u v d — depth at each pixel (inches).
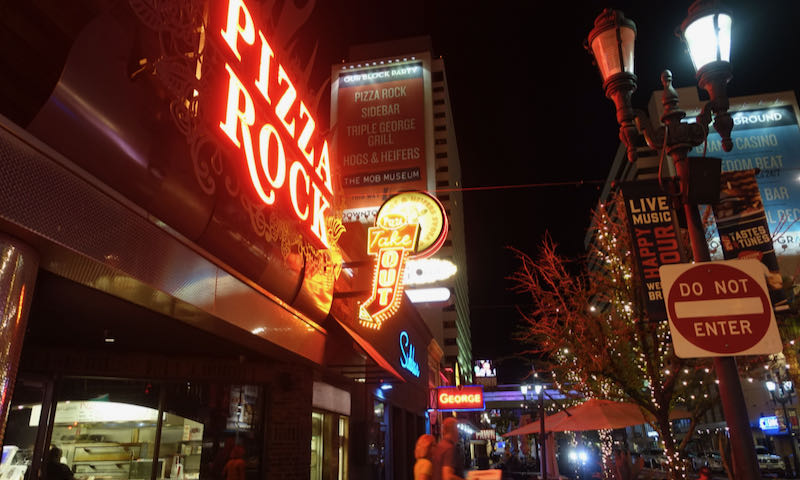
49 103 156.6
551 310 460.4
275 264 306.3
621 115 215.2
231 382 379.9
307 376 405.1
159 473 344.5
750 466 165.9
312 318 380.8
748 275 181.0
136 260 189.6
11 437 303.6
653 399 372.5
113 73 182.1
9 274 145.2
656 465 1568.7
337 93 3019.2
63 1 166.2
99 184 172.7
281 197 299.0
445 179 3535.9
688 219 204.4
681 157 210.1
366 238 608.1
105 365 340.2
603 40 220.7
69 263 172.2
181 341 331.0
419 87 2979.8
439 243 562.6
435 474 248.5
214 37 245.0
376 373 540.1
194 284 228.1
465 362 4222.4
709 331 177.5
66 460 322.3
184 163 216.8
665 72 217.6
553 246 472.7
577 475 879.1
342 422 547.8
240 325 271.0
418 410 919.7
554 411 1052.5
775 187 2755.9
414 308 757.3
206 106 227.6
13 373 145.9
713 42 204.1
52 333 303.0
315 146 367.2
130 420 345.1
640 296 364.8
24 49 161.6
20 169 144.4
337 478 500.1
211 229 241.1
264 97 288.5
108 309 254.2
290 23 327.6
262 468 372.2
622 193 229.6
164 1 196.9
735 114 2906.0
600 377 428.5
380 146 2888.8
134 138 189.9
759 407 1895.9
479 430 2613.2
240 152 252.7
